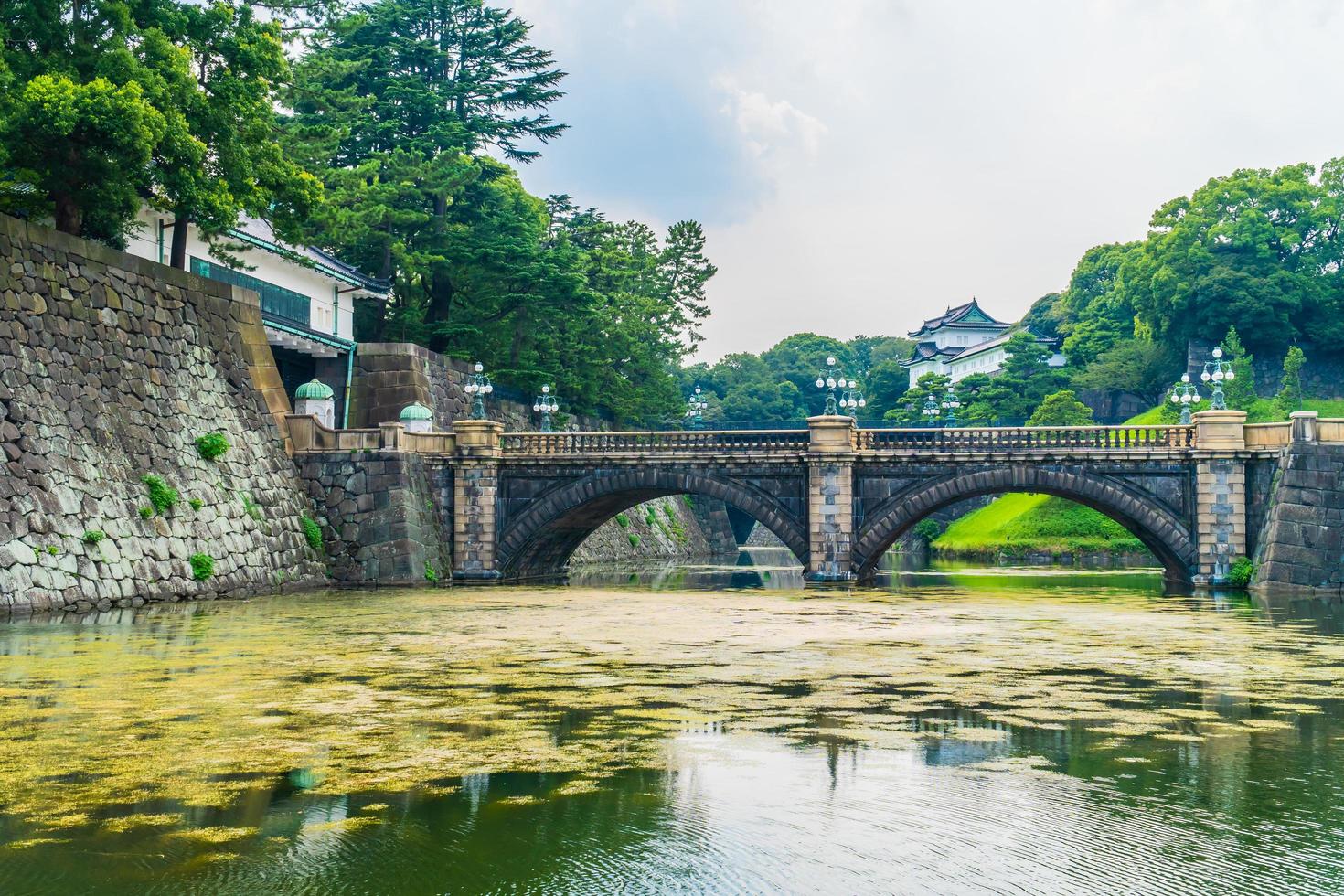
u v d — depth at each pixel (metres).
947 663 24.52
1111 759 15.30
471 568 55.75
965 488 52.81
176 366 44.72
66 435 37.25
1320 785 13.97
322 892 10.41
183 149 41.41
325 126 60.75
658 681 21.75
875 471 53.62
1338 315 98.75
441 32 84.69
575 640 28.83
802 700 19.56
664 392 104.38
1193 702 19.55
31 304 37.16
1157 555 56.41
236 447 47.59
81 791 13.60
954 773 14.50
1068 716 18.20
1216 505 50.38
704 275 113.25
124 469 39.78
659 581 60.28
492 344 81.00
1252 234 98.88
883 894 10.30
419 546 52.84
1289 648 27.27
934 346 166.88
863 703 19.31
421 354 67.12
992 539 89.19
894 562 88.06
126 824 12.36
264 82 48.25
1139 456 51.22
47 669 22.94
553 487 55.94
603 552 86.12
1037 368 113.19
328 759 15.16
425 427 59.69
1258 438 50.41
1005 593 47.97
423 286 79.44
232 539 44.97
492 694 20.19
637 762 15.02
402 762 15.01
